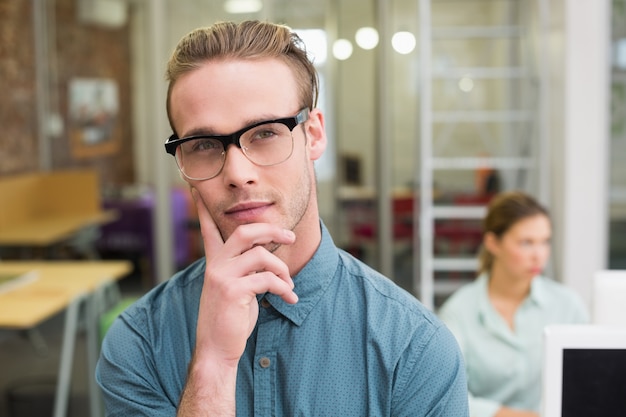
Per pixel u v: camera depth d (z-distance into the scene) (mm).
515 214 2227
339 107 5508
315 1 5445
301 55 980
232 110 934
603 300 1292
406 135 5473
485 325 2260
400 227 5578
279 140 946
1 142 6105
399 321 1005
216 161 954
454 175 5441
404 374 989
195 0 5621
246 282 934
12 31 6223
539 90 4969
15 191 6148
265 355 1013
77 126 6613
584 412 914
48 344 5480
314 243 1015
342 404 998
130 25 6410
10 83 6199
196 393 937
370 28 5414
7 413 4125
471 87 5336
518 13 5164
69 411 4098
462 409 1018
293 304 1010
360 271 1043
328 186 5602
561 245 4734
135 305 1101
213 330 941
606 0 4652
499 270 2291
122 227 6746
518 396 2221
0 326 3092
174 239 6000
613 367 910
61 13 6469
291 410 1000
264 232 937
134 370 1054
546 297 2289
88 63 6520
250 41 949
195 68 945
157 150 5742
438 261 5027
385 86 5387
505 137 5316
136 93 6492
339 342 1010
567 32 4555
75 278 3910
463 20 5297
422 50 4855
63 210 6594
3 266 4273
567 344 912
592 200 4641
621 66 4867
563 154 4676
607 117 4887
